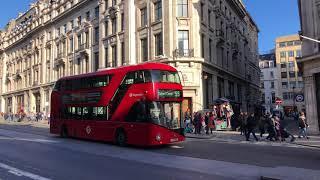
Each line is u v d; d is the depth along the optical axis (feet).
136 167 38.24
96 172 35.06
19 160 43.42
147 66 58.85
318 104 82.53
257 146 60.44
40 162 41.83
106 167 38.27
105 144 65.62
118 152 52.80
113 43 141.79
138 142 57.88
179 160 43.75
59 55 191.01
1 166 38.70
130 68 62.13
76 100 74.59
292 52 329.11
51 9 204.74
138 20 129.80
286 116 280.72
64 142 68.54
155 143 56.13
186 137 80.84
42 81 209.97
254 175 33.14
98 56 155.63
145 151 54.24
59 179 31.40
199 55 117.70
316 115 82.33
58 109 81.05
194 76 115.03
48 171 35.58
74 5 175.83
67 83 78.89
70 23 184.34
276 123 68.90
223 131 97.30
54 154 49.73
